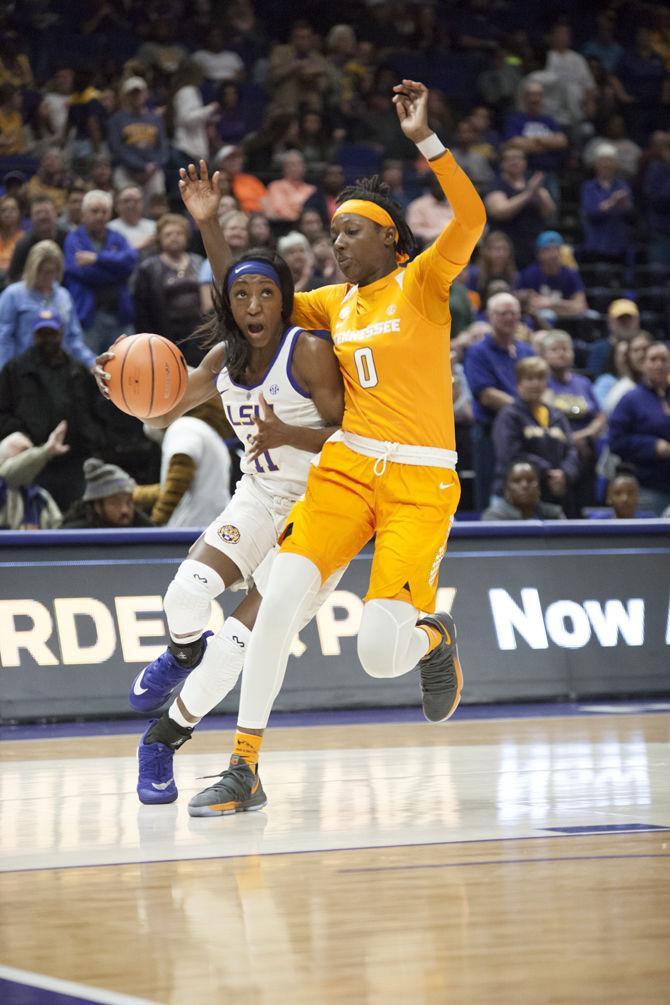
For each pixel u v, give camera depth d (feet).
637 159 67.56
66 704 32.30
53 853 16.34
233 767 19.49
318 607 20.22
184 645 20.21
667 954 11.42
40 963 11.37
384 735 29.27
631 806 19.66
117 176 55.31
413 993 10.39
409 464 19.30
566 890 13.91
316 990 10.52
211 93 63.41
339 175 58.18
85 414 39.50
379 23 71.10
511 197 59.11
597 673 36.70
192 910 13.24
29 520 35.68
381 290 19.57
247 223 48.67
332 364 19.56
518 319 46.01
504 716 32.99
